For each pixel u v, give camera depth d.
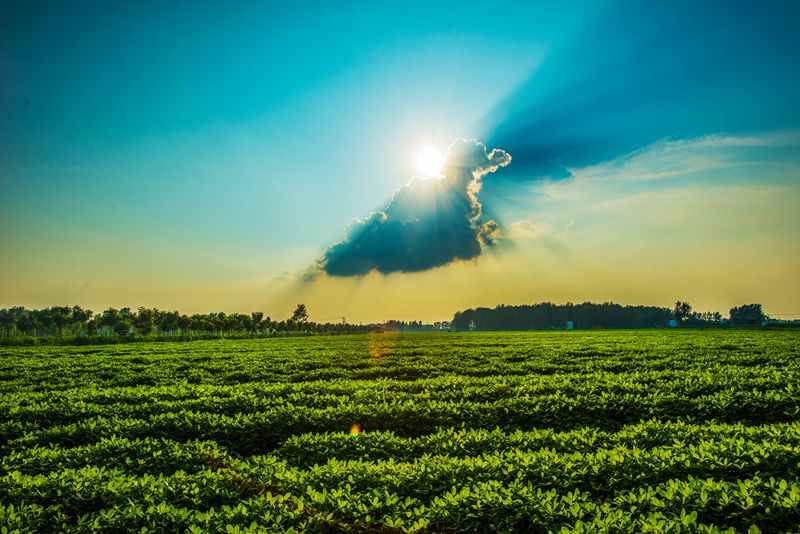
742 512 6.00
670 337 55.69
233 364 30.39
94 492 7.23
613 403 14.51
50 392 18.53
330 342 63.88
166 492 7.24
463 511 6.37
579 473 7.46
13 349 50.84
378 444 10.10
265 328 127.44
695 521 5.66
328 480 7.62
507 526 6.06
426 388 17.77
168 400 16.95
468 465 8.00
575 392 16.14
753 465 7.47
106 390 18.77
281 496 6.82
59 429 12.34
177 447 9.86
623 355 31.55
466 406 14.01
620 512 5.91
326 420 13.02
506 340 58.47
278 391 17.62
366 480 7.54
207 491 7.30
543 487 7.27
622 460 7.81
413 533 5.93
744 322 158.38
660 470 7.45
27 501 7.14
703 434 9.64
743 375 19.12
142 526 6.24
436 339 68.69
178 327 103.06
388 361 30.67
